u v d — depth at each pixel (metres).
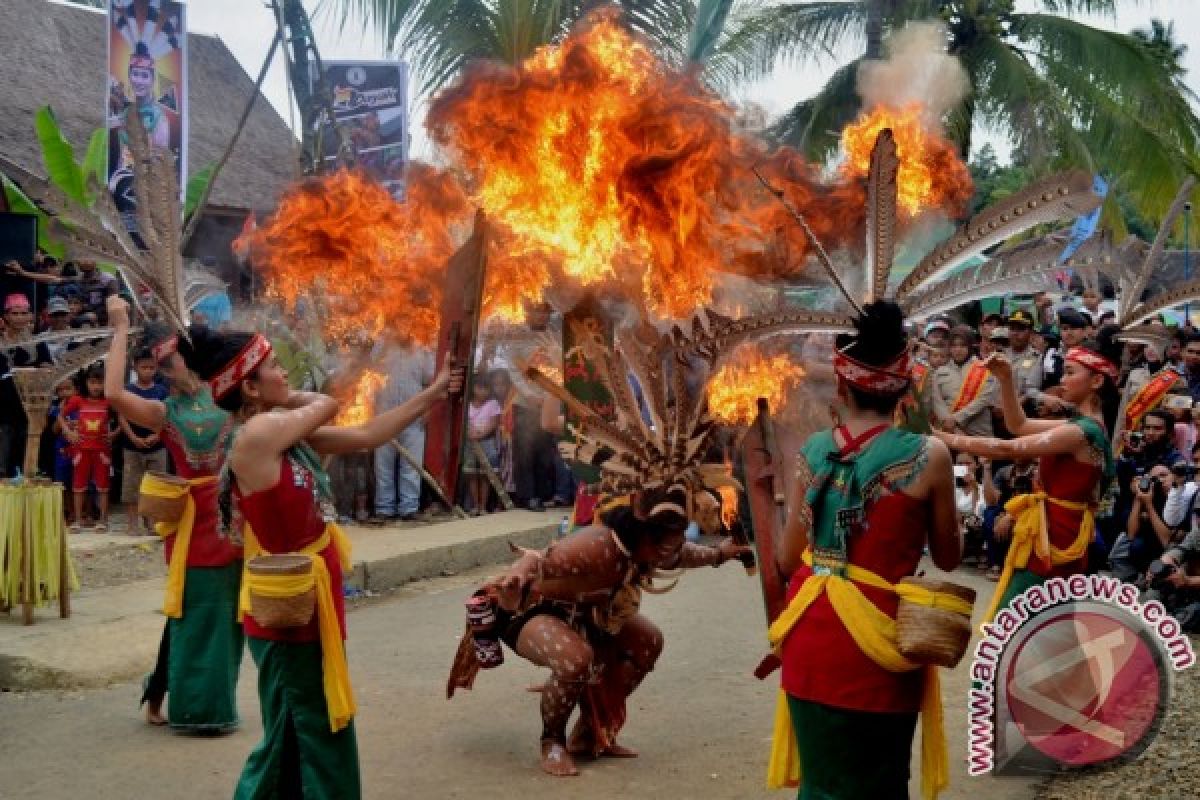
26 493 7.06
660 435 4.84
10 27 19.06
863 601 3.47
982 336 10.12
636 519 4.91
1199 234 15.77
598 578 5.02
